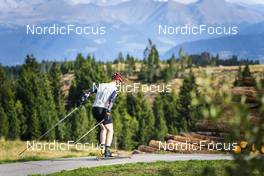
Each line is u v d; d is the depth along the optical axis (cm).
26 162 3362
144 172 2822
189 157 3562
